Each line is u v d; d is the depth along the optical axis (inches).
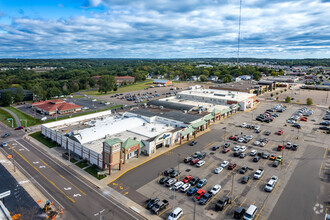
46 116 5570.9
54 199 2222.0
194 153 3270.2
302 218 1978.3
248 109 6131.9
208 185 2479.1
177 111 4677.7
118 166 2869.1
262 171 2711.6
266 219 1957.4
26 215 1984.5
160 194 2326.5
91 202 2185.0
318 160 3117.6
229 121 4990.2
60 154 3257.9
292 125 4694.9
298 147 3567.9
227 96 6387.8
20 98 7194.9
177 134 3705.7
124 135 3484.3
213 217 1980.8
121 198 2252.7
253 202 2192.4
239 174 2723.9
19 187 2423.7
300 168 2886.3
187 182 2532.0
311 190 2404.0
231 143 3718.0
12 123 4739.2
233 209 2087.8
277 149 3459.6
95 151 2893.7
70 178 2613.2
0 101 6761.8
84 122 4220.0
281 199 2242.9
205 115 4485.7
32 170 2787.9
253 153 3243.1
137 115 4379.9
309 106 6599.4
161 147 3496.6
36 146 3558.1
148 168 2847.0
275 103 6983.3
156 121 4224.9
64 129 3782.0
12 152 3319.4
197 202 2191.2
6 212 1504.7
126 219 1962.4
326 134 4190.5
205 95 6565.0
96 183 2511.1
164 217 1985.7
